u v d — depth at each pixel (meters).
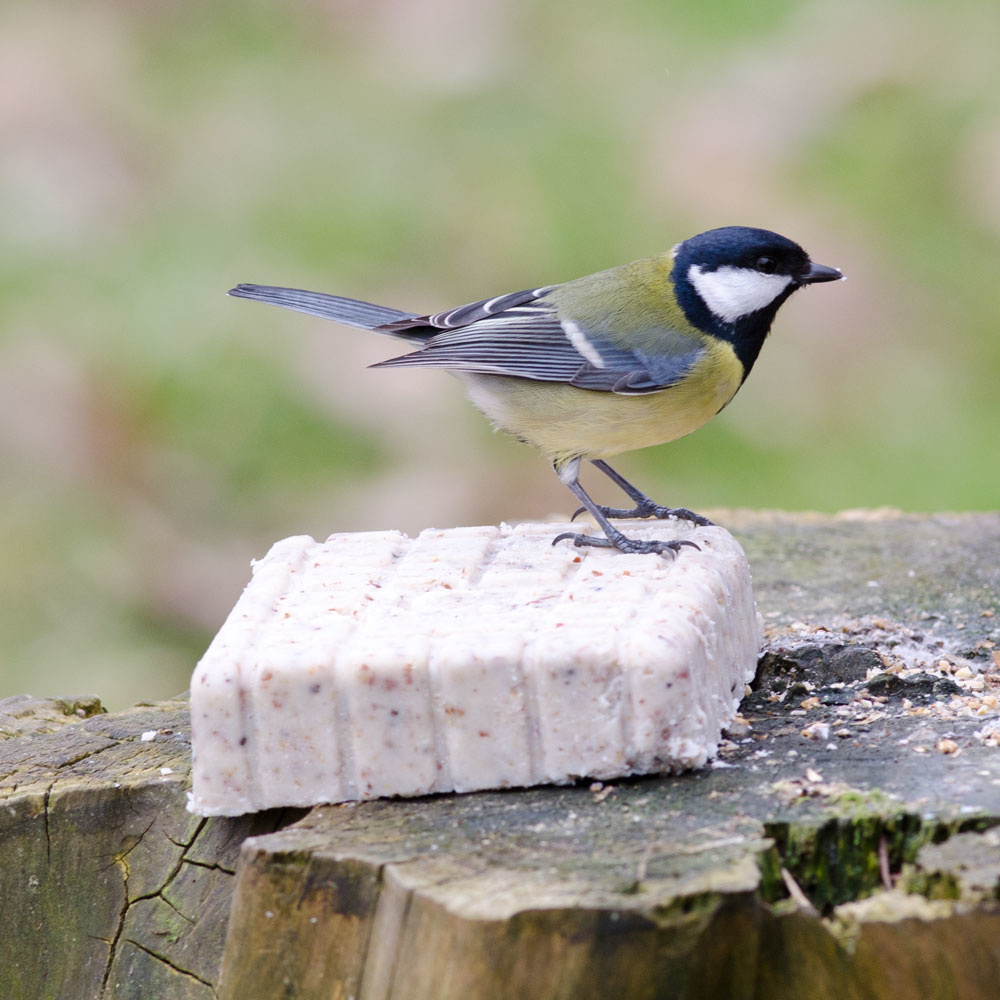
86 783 6.59
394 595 6.73
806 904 5.04
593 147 17.83
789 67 18.47
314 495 14.58
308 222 17.17
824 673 7.25
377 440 14.99
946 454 14.68
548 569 7.00
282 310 16.19
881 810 5.44
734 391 8.88
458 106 18.97
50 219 16.92
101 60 19.08
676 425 8.79
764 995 5.02
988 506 14.22
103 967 6.51
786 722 6.65
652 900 4.80
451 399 15.32
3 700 7.98
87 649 13.73
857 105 17.81
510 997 4.82
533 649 5.86
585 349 8.55
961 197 16.62
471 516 14.29
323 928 5.38
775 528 10.53
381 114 18.47
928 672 7.23
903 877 5.16
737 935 4.85
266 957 5.44
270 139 18.33
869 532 10.34
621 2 20.22
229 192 17.52
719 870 5.00
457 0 20.23
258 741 5.93
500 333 8.68
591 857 5.21
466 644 5.91
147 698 13.45
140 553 14.33
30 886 6.58
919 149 17.31
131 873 6.53
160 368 15.52
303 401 15.35
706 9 20.16
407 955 5.02
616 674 5.84
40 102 18.14
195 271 16.44
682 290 8.61
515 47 19.67
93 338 15.76
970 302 15.92
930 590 8.92
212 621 13.99
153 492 14.81
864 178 17.08
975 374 15.44
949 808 5.42
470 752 5.90
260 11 20.42
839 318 15.84
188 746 7.05
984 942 4.84
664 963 4.77
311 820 5.77
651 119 18.20
